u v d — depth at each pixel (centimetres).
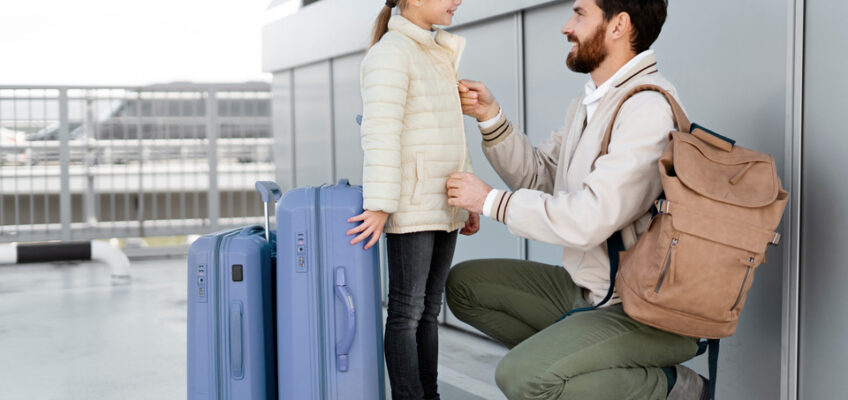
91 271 700
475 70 413
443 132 234
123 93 756
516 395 206
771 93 244
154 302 553
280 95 673
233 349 231
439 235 250
